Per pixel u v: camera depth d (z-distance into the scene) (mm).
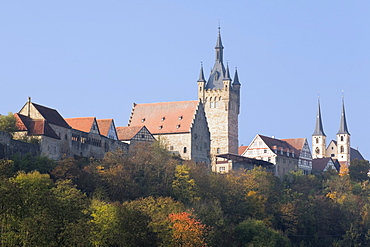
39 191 186625
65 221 183750
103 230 194125
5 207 175250
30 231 174125
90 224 189750
